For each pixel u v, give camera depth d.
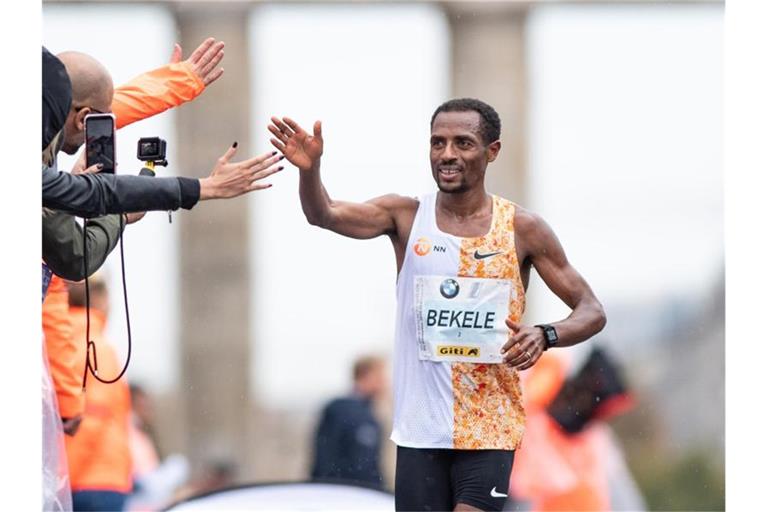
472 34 52.69
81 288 25.14
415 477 19.91
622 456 39.19
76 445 25.19
